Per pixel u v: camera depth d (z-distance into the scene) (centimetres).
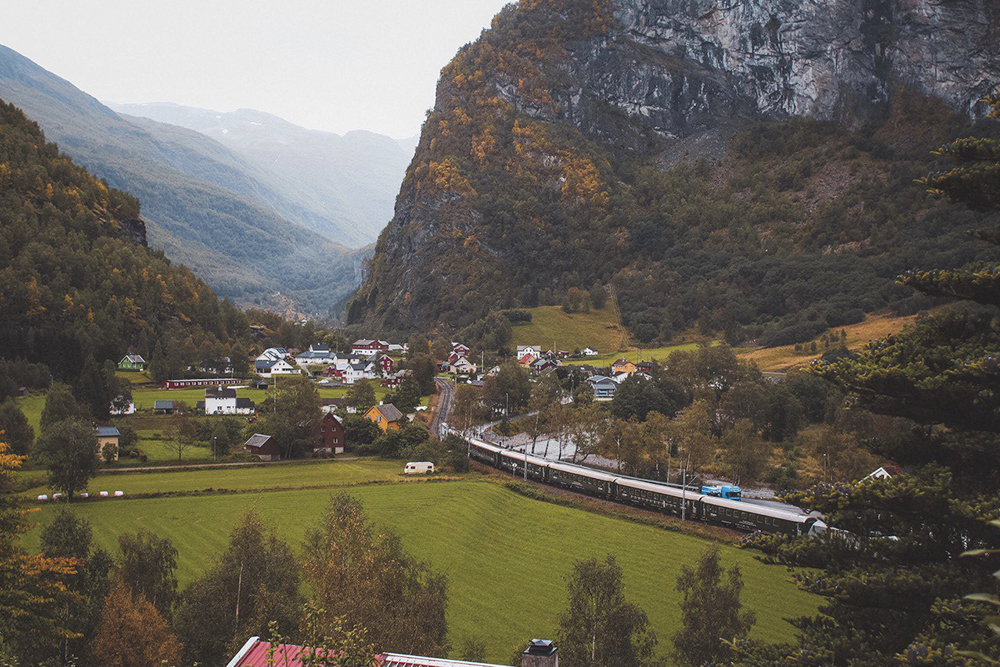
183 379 19725
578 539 8475
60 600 4209
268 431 12206
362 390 15862
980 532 2680
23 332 18612
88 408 12862
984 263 3128
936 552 2908
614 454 12650
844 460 10150
